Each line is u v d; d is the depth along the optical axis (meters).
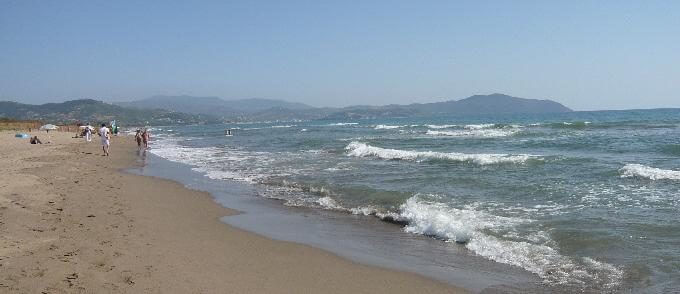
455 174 15.85
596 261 6.96
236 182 16.44
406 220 10.09
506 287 6.18
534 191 12.42
